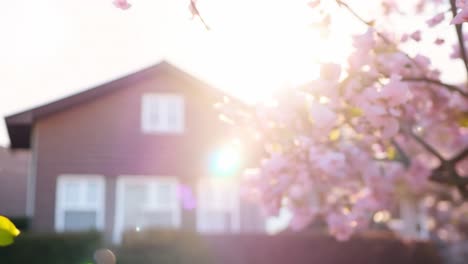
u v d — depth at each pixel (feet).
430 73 12.65
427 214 55.47
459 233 54.19
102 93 57.31
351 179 15.55
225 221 58.75
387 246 48.70
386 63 10.58
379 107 9.81
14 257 44.24
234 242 47.01
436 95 13.89
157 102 59.11
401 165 17.01
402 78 10.93
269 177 14.30
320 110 10.03
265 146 14.07
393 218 59.06
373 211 16.92
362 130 10.85
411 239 49.57
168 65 58.29
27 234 44.78
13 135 61.62
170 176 58.13
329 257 48.11
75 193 56.44
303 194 15.74
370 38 10.43
